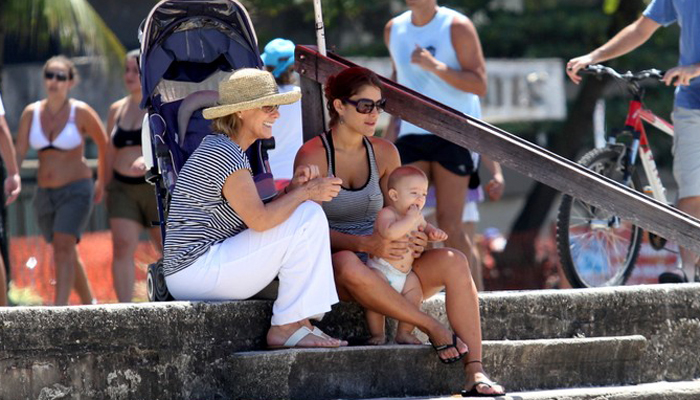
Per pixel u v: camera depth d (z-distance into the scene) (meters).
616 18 56.41
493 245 45.41
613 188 22.56
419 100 22.48
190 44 23.14
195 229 19.73
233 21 23.47
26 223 55.81
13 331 17.83
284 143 27.31
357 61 38.88
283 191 20.39
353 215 21.61
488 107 46.88
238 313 19.73
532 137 65.62
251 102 19.42
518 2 71.19
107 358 18.58
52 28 47.19
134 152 30.59
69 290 31.38
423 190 20.34
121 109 31.12
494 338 22.00
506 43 62.16
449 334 20.09
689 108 25.53
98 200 32.50
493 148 22.28
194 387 19.28
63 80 31.44
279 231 19.41
